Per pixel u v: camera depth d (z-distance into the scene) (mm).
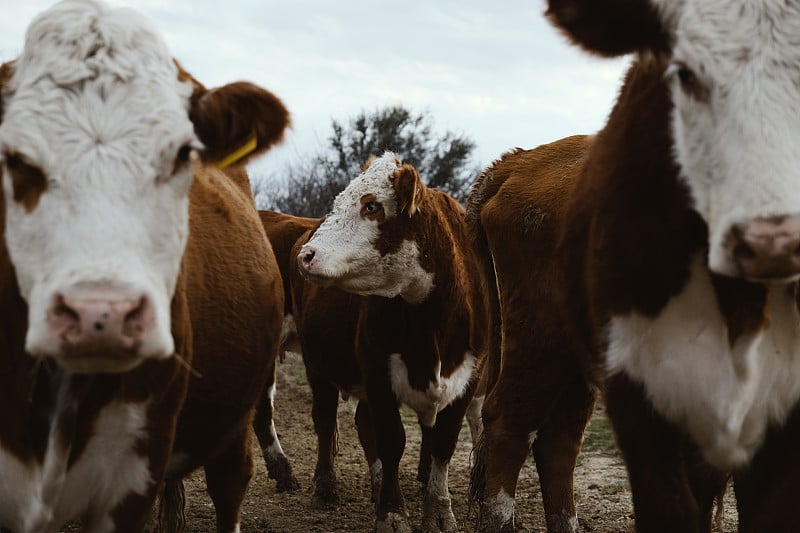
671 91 3729
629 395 4090
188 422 5039
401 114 30281
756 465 3986
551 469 6324
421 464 8031
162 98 3570
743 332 3773
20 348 3787
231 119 3873
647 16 3641
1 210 3834
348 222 7160
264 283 5645
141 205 3408
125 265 3229
